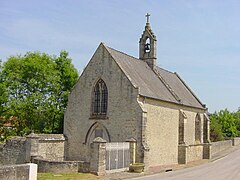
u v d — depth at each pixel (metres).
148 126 34.06
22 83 45.12
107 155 28.36
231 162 43.41
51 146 34.31
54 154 34.62
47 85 45.50
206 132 50.69
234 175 29.27
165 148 37.84
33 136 30.03
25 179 18.72
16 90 44.66
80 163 26.81
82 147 35.69
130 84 33.31
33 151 29.77
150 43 44.38
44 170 26.92
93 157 26.45
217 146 60.97
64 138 36.16
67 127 36.84
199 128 49.44
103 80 35.22
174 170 33.38
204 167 36.84
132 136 32.50
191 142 45.81
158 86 40.28
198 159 47.69
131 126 32.72
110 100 34.44
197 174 29.81
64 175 24.77
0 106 43.34
